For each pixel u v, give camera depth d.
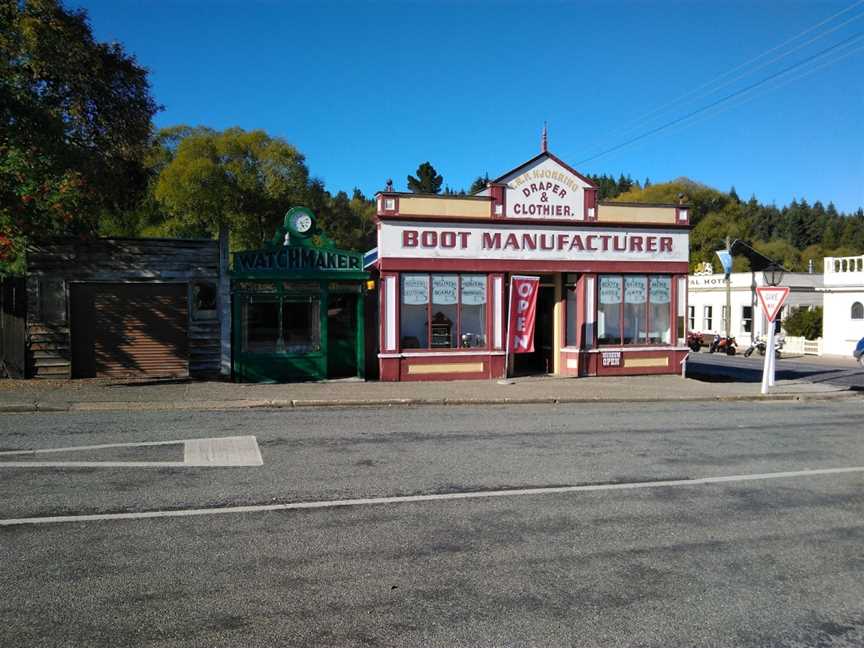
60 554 5.54
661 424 12.39
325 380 17.09
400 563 5.49
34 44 13.96
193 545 5.79
